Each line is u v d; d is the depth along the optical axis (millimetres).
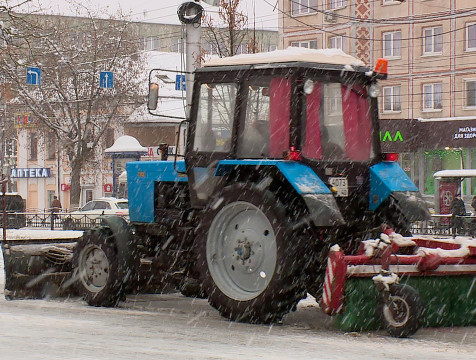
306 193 9258
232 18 26375
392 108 48406
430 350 8102
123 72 53844
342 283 9031
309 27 50750
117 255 11320
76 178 53469
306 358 7516
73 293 12602
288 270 9391
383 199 10219
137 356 7566
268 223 9656
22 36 24469
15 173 70312
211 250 10102
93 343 8367
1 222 42562
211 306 10938
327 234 9836
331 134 10031
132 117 57531
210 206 10070
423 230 30188
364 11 48469
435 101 46844
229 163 9961
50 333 9070
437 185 38344
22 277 12352
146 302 12125
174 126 57469
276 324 9797
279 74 9836
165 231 11359
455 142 45219
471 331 9477
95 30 53625
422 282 9484
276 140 9844
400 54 47875
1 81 39625
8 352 7754
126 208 38656
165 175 11477
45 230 39281
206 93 10516
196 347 8148
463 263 9602
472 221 29516
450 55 46156
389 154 10484
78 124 52969
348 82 10156
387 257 9133
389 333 8992
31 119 55844
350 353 7848
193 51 19141
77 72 52906
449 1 46031
